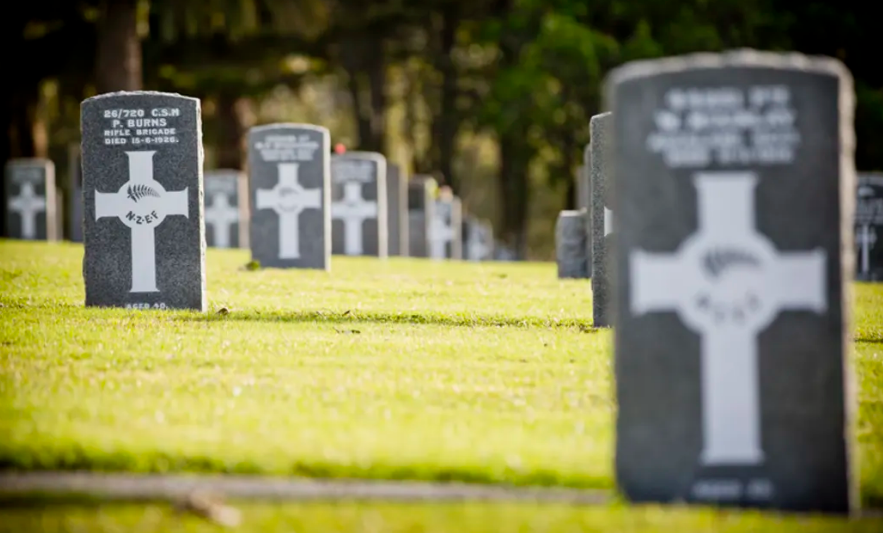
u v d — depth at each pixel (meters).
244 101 86.62
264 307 26.09
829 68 13.08
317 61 87.44
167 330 22.14
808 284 13.17
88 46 78.62
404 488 13.34
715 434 13.23
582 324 24.94
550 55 73.88
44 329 21.80
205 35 79.81
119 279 24.98
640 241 13.19
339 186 48.66
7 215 54.09
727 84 13.08
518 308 27.75
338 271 37.00
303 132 37.03
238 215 52.84
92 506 12.55
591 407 17.08
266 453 13.99
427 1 85.00
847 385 13.23
